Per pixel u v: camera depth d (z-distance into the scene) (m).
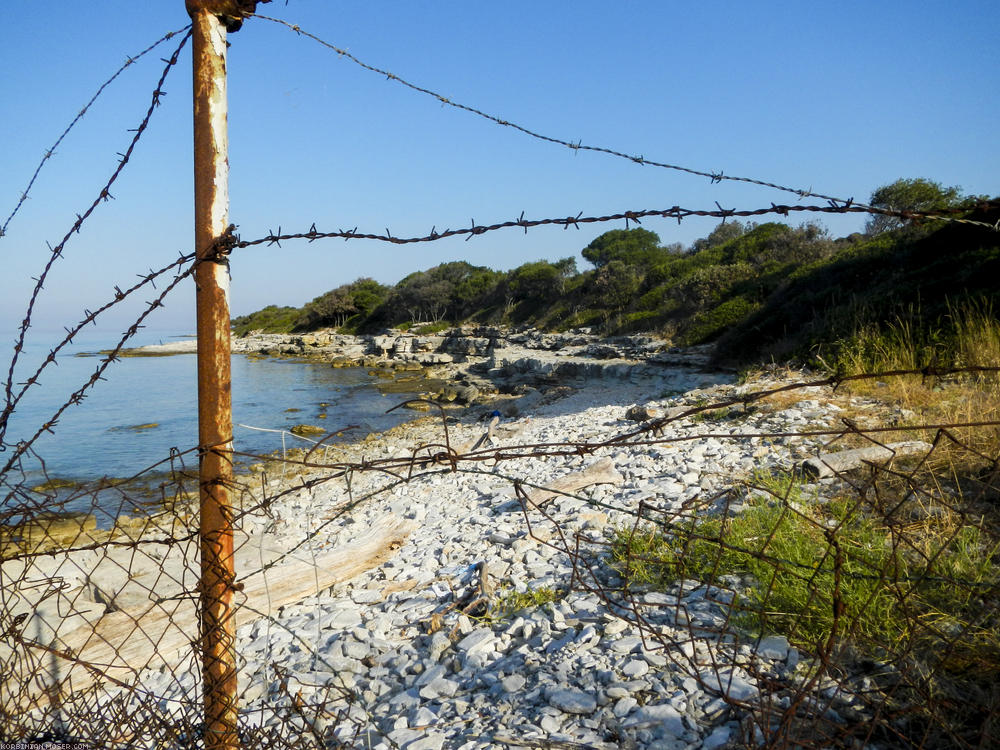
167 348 79.56
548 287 47.94
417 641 4.32
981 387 7.33
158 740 2.56
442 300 58.06
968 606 3.19
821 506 4.75
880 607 3.22
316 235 2.31
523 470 9.80
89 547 2.43
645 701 3.07
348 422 21.45
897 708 2.66
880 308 12.48
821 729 2.57
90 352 75.69
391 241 2.31
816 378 10.77
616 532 5.12
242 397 29.11
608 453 9.19
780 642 3.26
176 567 5.66
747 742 2.57
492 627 4.30
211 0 2.13
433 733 3.11
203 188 2.17
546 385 25.31
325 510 9.32
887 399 8.19
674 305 30.91
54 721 2.93
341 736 3.17
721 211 2.28
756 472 6.29
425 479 10.25
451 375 35.41
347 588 5.79
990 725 2.47
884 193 23.53
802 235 29.48
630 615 3.90
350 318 73.75
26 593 4.68
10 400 2.55
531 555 5.48
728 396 11.23
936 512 4.26
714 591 3.93
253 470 9.70
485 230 2.38
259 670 4.06
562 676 3.40
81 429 21.47
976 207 1.93
